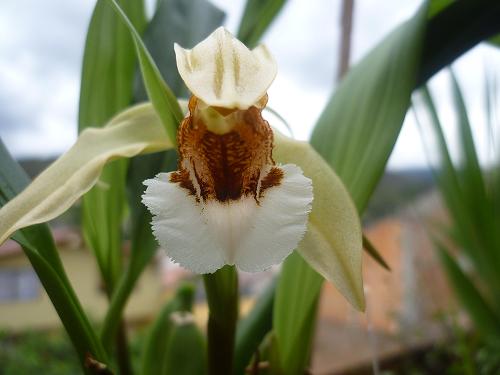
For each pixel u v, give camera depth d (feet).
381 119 0.36
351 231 0.30
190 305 0.46
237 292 0.30
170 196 0.28
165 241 0.26
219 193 0.29
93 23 0.38
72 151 0.31
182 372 0.41
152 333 0.46
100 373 0.29
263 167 0.30
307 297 0.37
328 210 0.31
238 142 0.30
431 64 0.41
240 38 0.45
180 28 0.45
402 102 0.35
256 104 0.31
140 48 0.27
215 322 0.30
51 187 0.29
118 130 0.32
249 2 0.46
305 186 0.29
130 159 0.39
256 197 0.29
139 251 0.37
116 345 0.43
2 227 0.27
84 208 0.41
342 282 0.29
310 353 0.42
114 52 0.41
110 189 0.42
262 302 0.46
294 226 0.28
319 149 0.39
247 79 0.27
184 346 0.41
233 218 0.27
